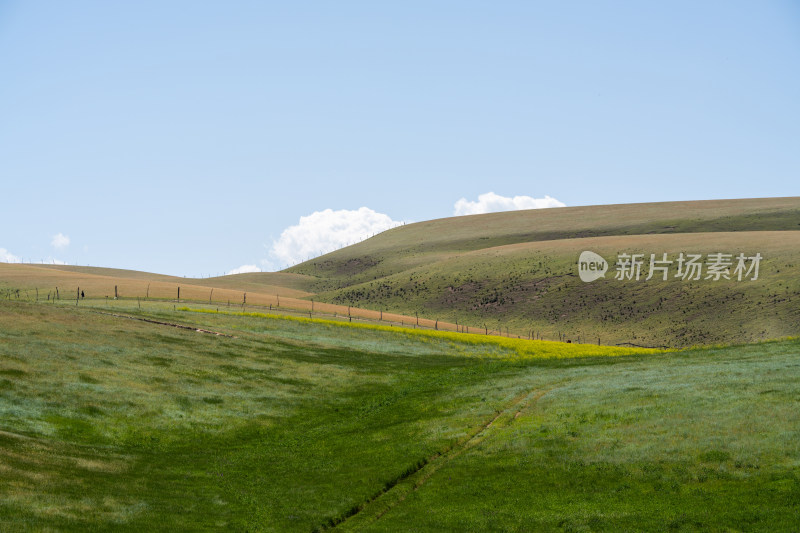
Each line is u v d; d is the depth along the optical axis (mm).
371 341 69688
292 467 29094
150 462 28203
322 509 23297
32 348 40344
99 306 71562
